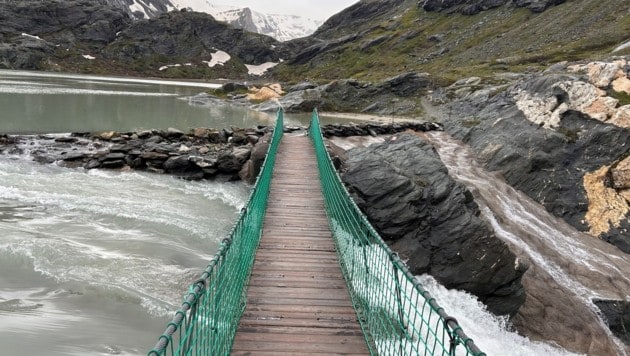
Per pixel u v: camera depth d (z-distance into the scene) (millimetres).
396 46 124188
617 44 65375
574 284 14508
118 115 38562
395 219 14086
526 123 24922
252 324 6539
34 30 165125
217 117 43031
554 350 11906
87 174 18609
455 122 35250
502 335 12000
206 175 19719
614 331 13391
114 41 180500
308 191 14680
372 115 53469
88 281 9602
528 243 16156
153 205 15445
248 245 8117
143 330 8227
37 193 15422
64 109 39375
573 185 20125
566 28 81938
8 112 34562
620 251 17469
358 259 7805
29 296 8844
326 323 6680
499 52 84875
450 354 3695
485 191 19516
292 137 25953
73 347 7449
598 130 21391
